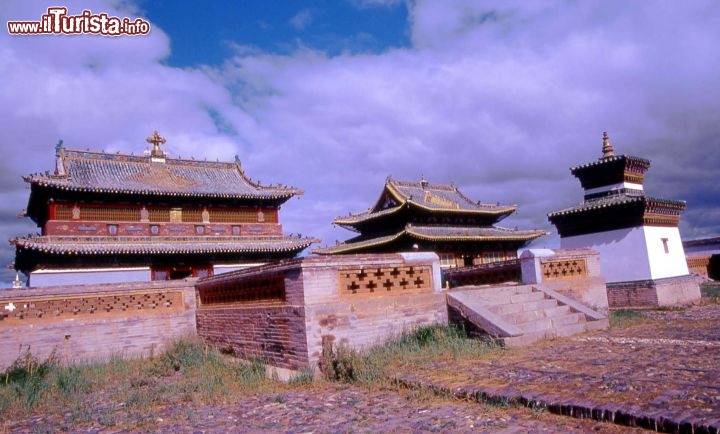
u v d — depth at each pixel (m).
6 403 12.08
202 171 38.66
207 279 20.89
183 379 14.27
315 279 14.09
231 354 18.33
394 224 39.72
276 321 15.30
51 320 19.11
